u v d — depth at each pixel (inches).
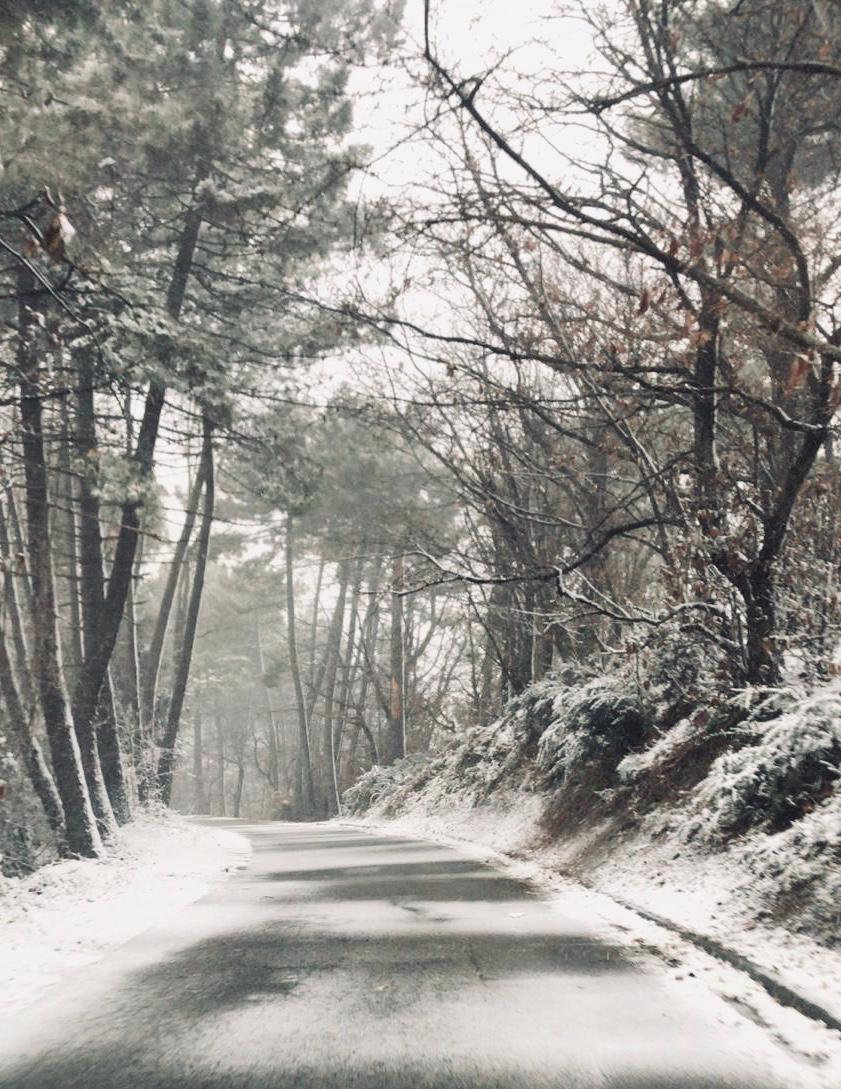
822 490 537.6
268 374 1138.7
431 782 1296.8
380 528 1283.2
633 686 703.7
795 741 440.5
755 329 479.8
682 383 473.1
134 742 1101.7
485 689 1676.9
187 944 378.6
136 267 787.4
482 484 815.7
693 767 574.6
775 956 308.8
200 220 922.7
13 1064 229.1
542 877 593.0
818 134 561.9
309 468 1112.8
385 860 735.1
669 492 562.9
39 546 726.5
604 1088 207.2
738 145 526.9
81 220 608.7
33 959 350.6
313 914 452.8
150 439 896.3
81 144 572.1
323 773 2347.4
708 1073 215.0
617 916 426.0
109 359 641.6
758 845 422.9
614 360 455.2
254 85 864.3
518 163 386.6
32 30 585.0
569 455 706.8
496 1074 217.0
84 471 761.0
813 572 539.2
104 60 665.6
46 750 836.0
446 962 335.6
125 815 940.0
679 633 564.4
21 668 863.1
